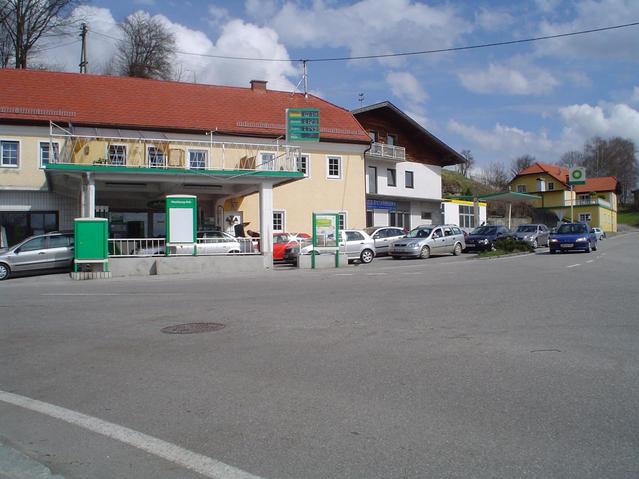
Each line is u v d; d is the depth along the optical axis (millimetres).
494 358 6727
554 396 5309
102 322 9781
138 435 4621
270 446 4316
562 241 28766
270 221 23312
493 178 96375
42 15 39938
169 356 7203
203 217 31438
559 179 77250
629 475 3730
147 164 21828
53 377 6398
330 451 4195
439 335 8070
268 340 7969
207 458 4145
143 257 19906
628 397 5246
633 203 104250
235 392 5652
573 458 3992
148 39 56656
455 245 29078
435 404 5156
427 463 3955
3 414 5215
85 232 19203
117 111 30516
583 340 7586
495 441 4305
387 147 41062
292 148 24328
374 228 31438
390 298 11859
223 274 19625
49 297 13461
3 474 3990
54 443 4520
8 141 27422
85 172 20875
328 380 5977
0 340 8445
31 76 31109
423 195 46250
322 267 22094
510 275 16766
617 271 17734
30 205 27688
